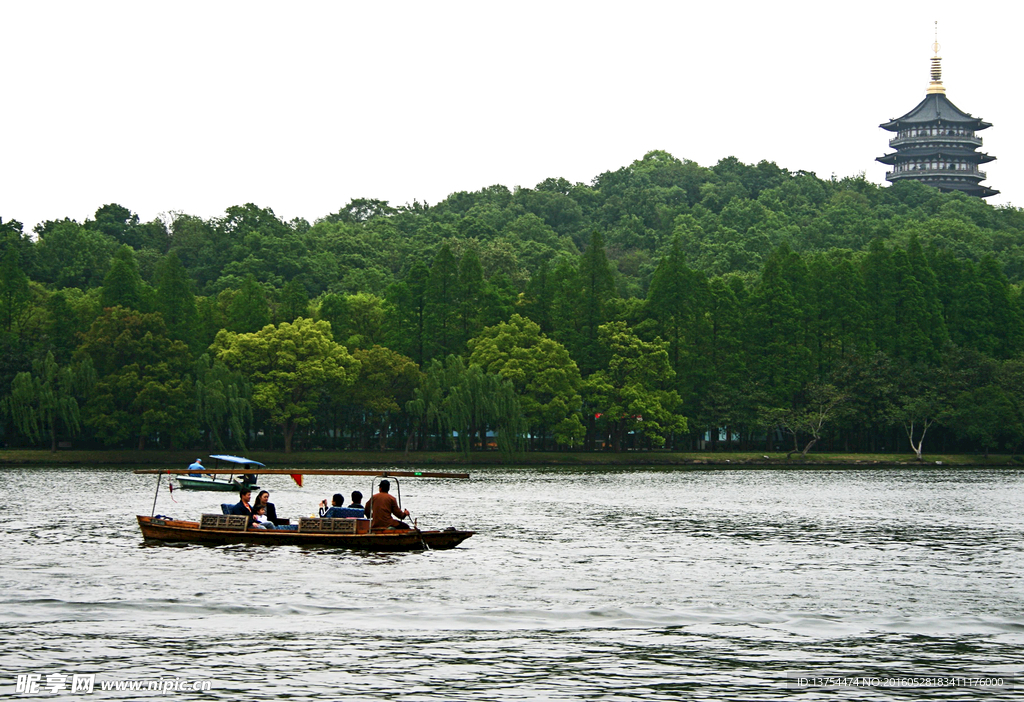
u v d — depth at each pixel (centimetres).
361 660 2792
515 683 2608
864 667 2777
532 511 6856
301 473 4931
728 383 16450
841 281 17350
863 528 5944
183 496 7981
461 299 16712
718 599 3600
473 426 14112
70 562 4228
